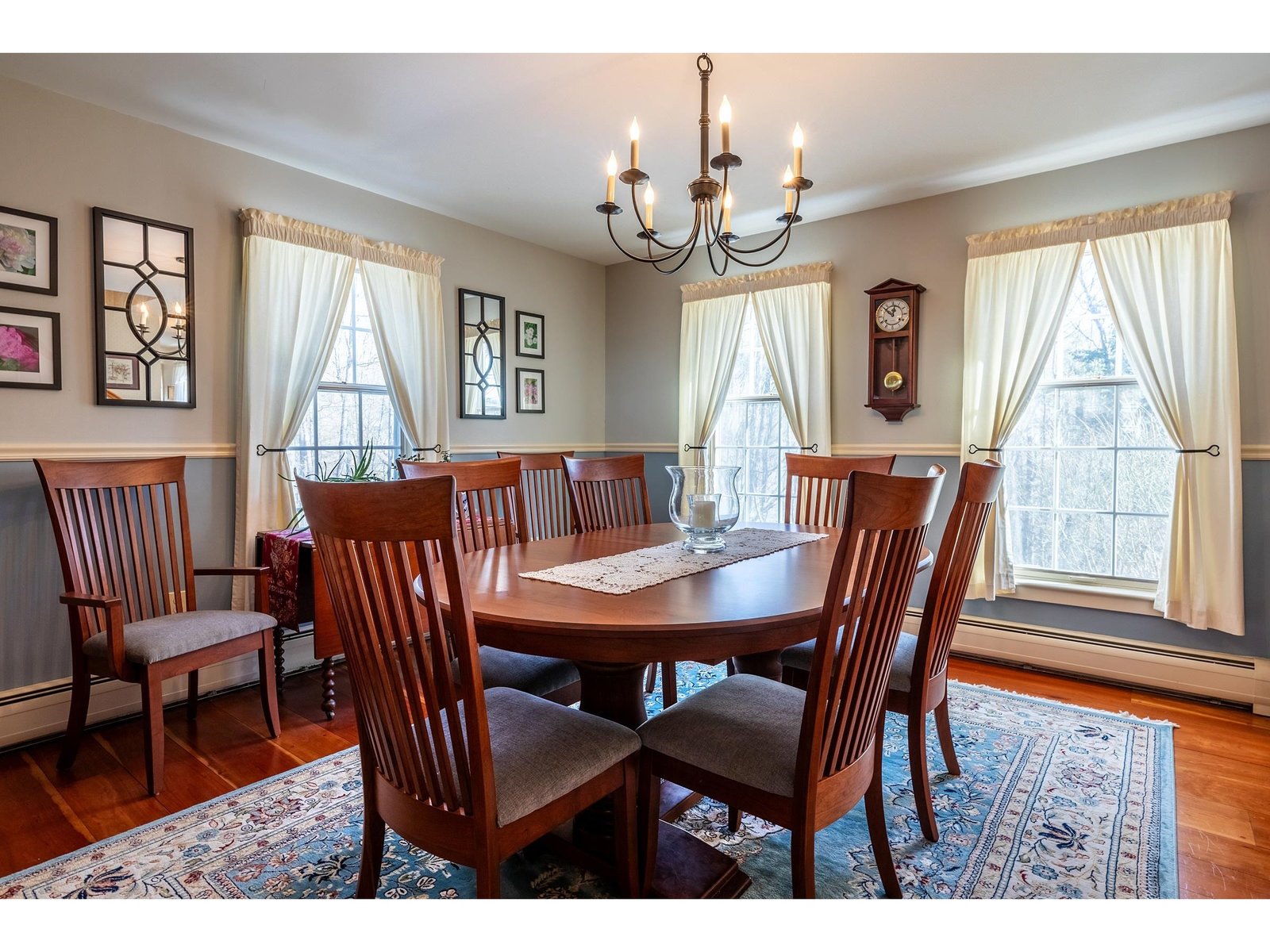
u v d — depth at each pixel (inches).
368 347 137.9
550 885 63.5
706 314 169.9
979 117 104.7
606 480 113.3
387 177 129.3
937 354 137.9
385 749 52.3
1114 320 116.7
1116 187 118.3
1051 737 96.5
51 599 97.6
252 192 117.7
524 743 53.6
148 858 68.2
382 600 46.5
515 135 110.7
